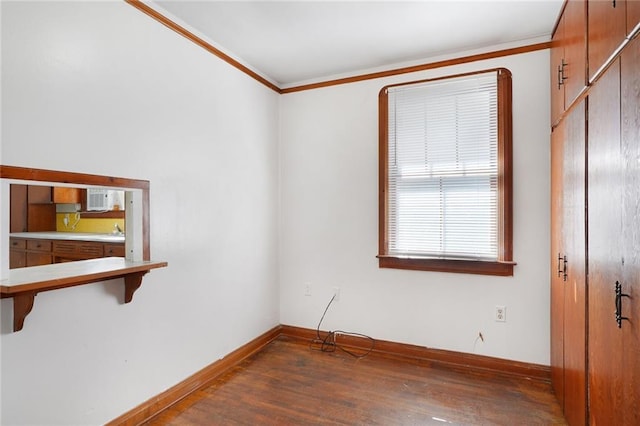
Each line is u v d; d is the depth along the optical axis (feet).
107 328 5.92
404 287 9.48
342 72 10.18
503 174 8.41
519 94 8.32
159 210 6.86
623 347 3.96
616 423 4.16
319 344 10.27
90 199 10.67
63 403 5.29
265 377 8.20
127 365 6.25
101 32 5.80
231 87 8.93
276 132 10.97
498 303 8.52
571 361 6.04
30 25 4.86
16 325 4.66
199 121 7.88
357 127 10.07
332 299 10.41
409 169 9.45
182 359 7.39
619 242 4.07
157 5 6.79
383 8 6.97
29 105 4.85
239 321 9.20
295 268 10.92
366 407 6.95
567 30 6.42
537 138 8.16
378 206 9.80
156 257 6.77
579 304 5.57
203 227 7.99
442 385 7.81
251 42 8.38
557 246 7.18
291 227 10.98
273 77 10.55
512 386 7.75
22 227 11.15
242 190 9.37
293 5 6.84
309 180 10.72
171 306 7.14
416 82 9.32
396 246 9.61
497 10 7.04
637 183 3.64
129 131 6.26
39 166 4.97
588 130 5.15
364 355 9.46
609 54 4.35
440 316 9.09
